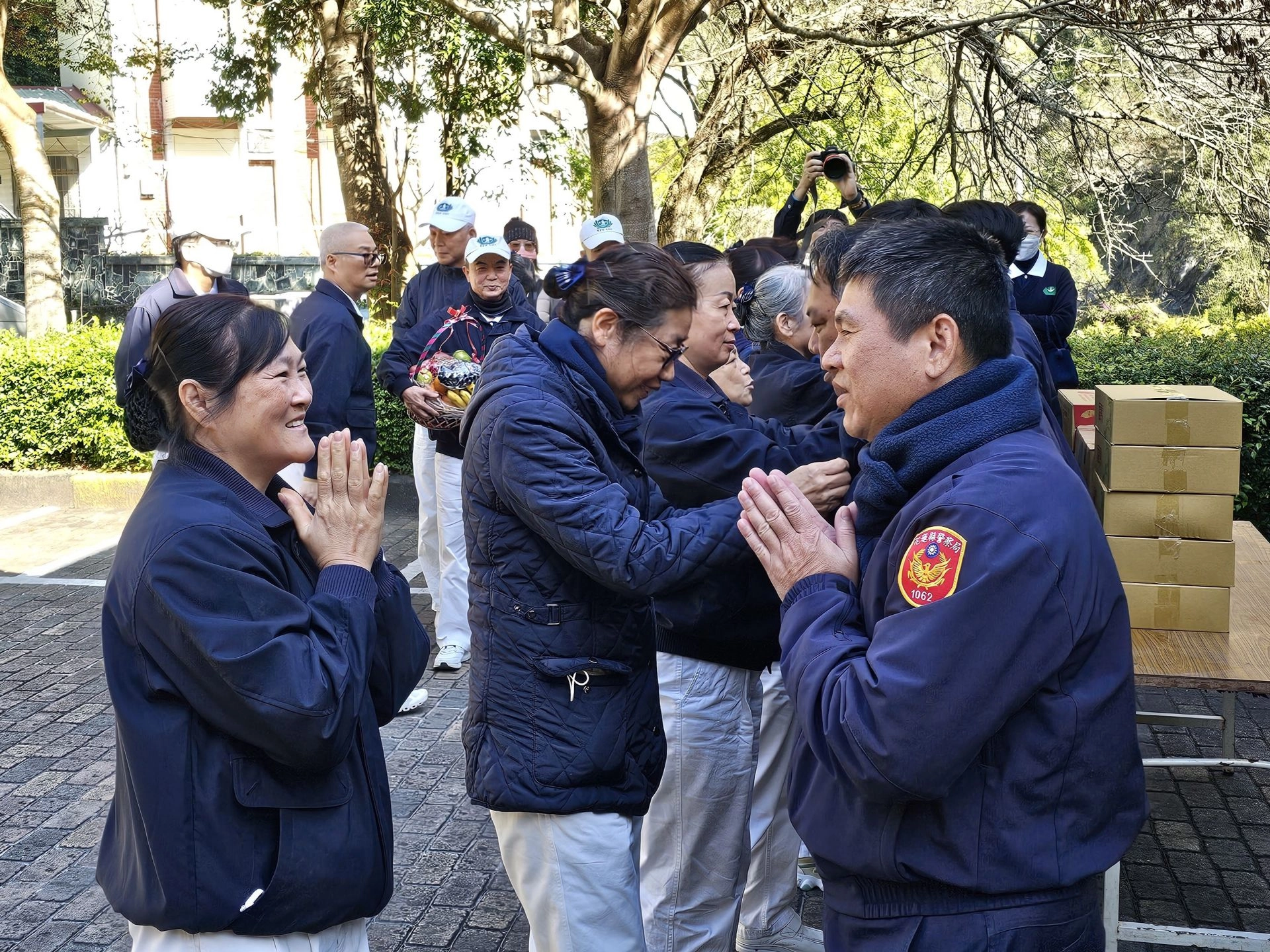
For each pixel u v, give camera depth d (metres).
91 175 28.94
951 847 1.67
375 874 1.93
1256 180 10.41
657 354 2.31
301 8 14.68
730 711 2.75
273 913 1.79
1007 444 1.73
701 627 2.61
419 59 15.60
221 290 5.97
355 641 1.86
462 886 3.67
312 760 1.76
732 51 11.98
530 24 9.98
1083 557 1.64
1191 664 2.75
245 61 15.53
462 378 5.16
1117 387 3.20
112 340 10.01
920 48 11.91
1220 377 7.32
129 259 21.97
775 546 1.90
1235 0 9.46
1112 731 1.71
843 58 12.26
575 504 2.12
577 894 2.27
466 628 5.63
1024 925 1.67
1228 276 18.17
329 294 5.04
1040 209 5.93
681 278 2.29
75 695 5.35
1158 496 2.95
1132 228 12.20
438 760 4.62
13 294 21.56
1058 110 10.88
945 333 1.76
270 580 1.84
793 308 3.20
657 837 2.82
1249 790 4.38
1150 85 10.20
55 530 8.62
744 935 3.17
